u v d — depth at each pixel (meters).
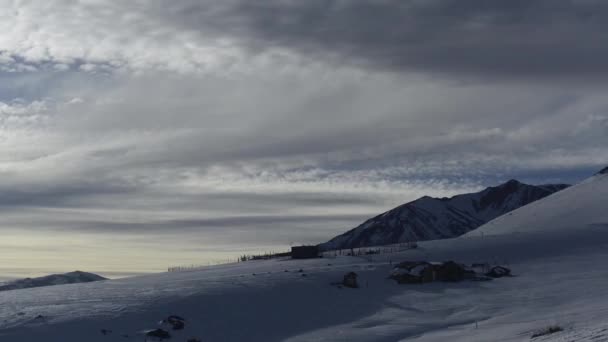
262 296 103.94
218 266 175.50
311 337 84.56
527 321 77.75
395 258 152.75
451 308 99.50
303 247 168.75
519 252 152.38
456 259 149.38
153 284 121.25
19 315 87.69
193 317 90.94
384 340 80.75
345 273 123.88
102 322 84.50
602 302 88.25
